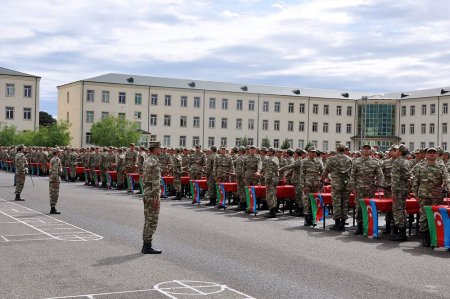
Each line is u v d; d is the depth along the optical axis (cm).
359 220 1514
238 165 2083
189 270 1004
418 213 1508
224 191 2127
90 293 838
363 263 1091
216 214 1930
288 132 9450
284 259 1116
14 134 7362
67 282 905
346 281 934
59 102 9019
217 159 2247
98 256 1127
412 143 8800
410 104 8862
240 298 821
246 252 1187
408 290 878
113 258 1108
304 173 1697
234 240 1346
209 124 9069
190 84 9044
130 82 8600
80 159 3900
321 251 1220
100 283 901
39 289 857
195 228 1548
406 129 8931
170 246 1250
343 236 1473
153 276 955
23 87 8169
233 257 1129
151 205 1163
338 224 1589
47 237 1362
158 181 1170
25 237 1360
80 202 2288
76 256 1125
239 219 1795
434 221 1280
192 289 870
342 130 9656
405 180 1428
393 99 9112
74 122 8438
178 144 8869
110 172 3178
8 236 1373
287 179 2106
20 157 2350
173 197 2641
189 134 8938
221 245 1270
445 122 8225
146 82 8725
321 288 884
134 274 968
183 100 8906
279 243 1319
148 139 8588
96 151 3369
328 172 1606
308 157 1716
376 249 1266
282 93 9512
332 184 1595
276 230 1554
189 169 2630
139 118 8619
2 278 927
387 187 1486
